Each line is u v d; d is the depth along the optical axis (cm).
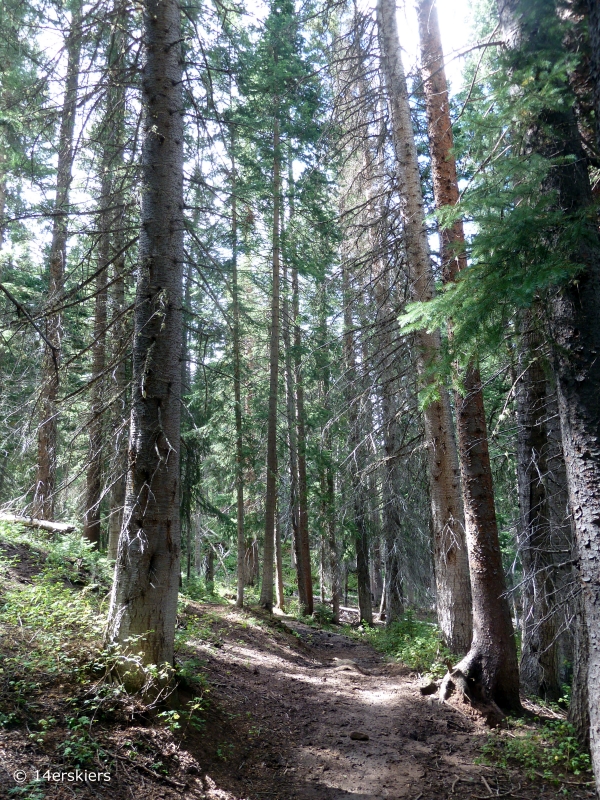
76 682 537
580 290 429
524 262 411
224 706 698
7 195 1159
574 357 433
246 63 847
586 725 655
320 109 1256
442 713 777
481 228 452
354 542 2055
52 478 1012
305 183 1413
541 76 411
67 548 952
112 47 720
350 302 1154
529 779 602
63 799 395
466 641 940
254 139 1324
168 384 623
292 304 1944
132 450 612
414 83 1095
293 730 724
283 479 2014
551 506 865
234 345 1394
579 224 378
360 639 1686
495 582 817
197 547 2039
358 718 787
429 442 994
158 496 601
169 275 644
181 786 482
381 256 1072
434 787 583
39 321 643
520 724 743
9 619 625
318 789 568
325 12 1131
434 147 963
